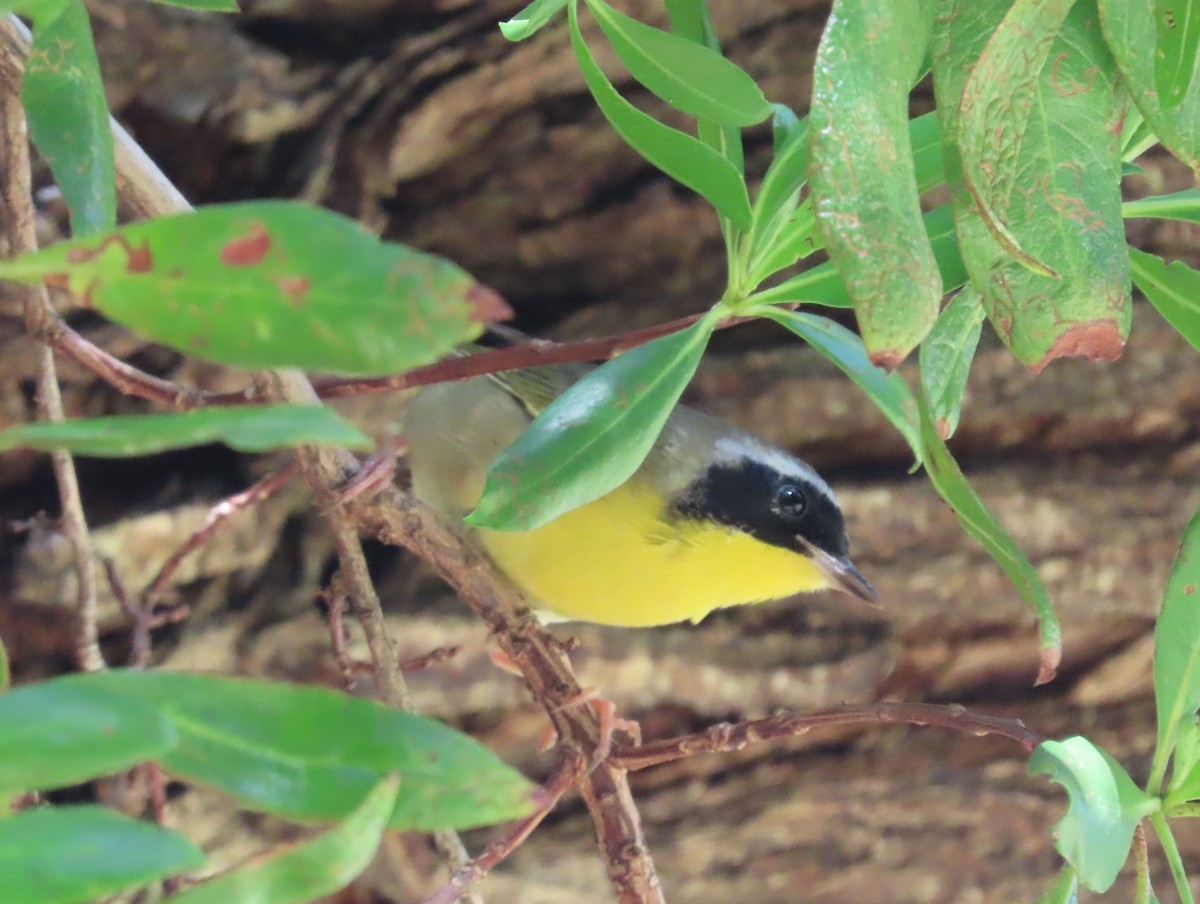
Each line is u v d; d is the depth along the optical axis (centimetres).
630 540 715
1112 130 349
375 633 572
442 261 206
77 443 189
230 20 1023
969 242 337
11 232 515
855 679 1166
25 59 468
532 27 401
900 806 1196
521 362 537
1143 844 388
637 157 1118
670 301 1170
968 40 329
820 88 298
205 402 523
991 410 1190
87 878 189
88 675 224
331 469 591
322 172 1039
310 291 206
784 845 1179
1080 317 340
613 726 577
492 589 591
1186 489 1205
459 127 1083
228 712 234
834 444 1171
